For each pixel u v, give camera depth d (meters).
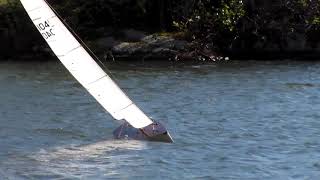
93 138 56.66
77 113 70.19
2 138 57.38
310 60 126.00
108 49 135.38
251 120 66.00
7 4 139.38
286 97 80.88
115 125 62.88
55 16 53.44
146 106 74.88
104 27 142.62
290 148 53.81
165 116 68.50
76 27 140.50
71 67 53.88
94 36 140.12
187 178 45.22
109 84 53.88
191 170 47.16
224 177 45.53
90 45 136.88
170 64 122.50
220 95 82.94
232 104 76.00
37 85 93.88
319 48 135.50
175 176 45.66
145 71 110.69
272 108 73.12
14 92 87.25
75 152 51.62
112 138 56.34
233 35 137.12
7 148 53.31
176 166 48.06
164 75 104.56
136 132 55.69
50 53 136.00
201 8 139.88
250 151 52.69
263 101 78.00
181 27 139.50
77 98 80.88
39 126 63.00
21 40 138.38
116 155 50.66
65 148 53.00
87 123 64.25
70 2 142.88
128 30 140.50
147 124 55.16
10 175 45.34
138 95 83.69
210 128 61.78
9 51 138.88
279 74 103.75
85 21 142.25
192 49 133.75
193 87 90.44
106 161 49.00
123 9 143.38
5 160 49.31
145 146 53.28
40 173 45.84
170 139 54.81
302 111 71.12
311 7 136.50
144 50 133.12
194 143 55.03
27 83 96.25
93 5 142.62
